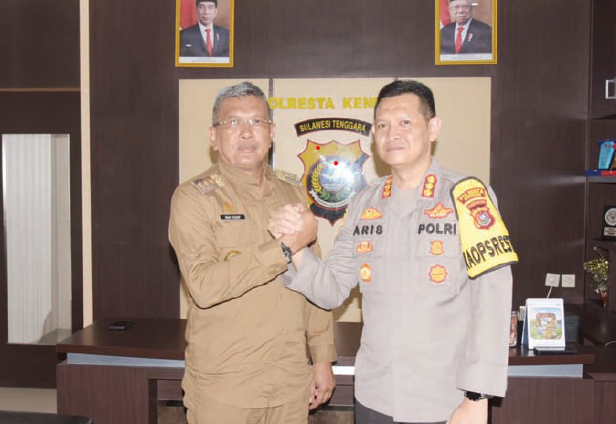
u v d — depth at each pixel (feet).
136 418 7.81
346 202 12.01
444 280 4.80
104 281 12.39
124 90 12.21
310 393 6.15
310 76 11.95
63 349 7.88
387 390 4.91
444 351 4.79
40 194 13.11
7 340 13.33
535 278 11.93
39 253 13.20
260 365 5.60
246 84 5.98
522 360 7.18
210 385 5.60
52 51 12.51
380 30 11.82
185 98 12.10
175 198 5.77
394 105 4.99
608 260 11.06
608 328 10.07
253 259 5.17
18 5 12.50
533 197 11.85
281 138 12.04
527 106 11.76
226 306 5.58
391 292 4.97
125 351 7.74
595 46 11.34
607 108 10.69
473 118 11.80
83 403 7.86
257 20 11.96
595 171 10.96
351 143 11.94
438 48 11.75
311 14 11.89
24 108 12.92
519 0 11.66
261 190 6.11
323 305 5.51
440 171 5.15
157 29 12.10
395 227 5.10
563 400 7.33
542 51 11.69
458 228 4.82
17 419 6.00
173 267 12.25
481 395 4.40
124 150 12.26
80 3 12.20
